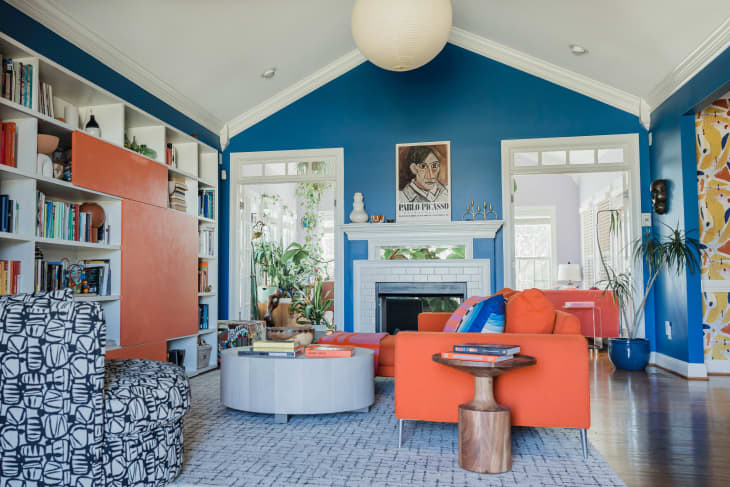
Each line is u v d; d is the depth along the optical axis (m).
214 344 5.31
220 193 6.27
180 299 4.62
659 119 5.34
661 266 5.38
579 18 4.54
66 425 1.96
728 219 4.96
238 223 6.28
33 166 3.10
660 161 5.35
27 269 3.08
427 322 4.40
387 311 5.87
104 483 1.97
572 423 2.64
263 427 3.18
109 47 4.06
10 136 3.03
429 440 2.93
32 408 1.97
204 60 4.82
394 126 6.02
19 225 3.10
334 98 6.14
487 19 5.31
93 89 3.64
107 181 3.70
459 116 5.93
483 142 5.87
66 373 1.96
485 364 2.38
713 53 4.08
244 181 6.27
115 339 3.83
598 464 2.55
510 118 5.84
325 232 9.23
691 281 4.78
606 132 5.68
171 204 4.64
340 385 3.31
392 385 4.49
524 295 2.89
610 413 3.53
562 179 10.26
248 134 6.27
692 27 3.96
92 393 1.96
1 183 3.12
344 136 6.09
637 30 4.33
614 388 4.34
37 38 3.45
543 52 5.52
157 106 4.87
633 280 5.60
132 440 2.09
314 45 5.48
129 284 3.93
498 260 5.76
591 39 4.82
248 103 6.03
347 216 6.05
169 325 4.44
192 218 4.87
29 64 3.13
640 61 4.82
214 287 5.35
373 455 2.68
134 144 4.26
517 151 5.85
